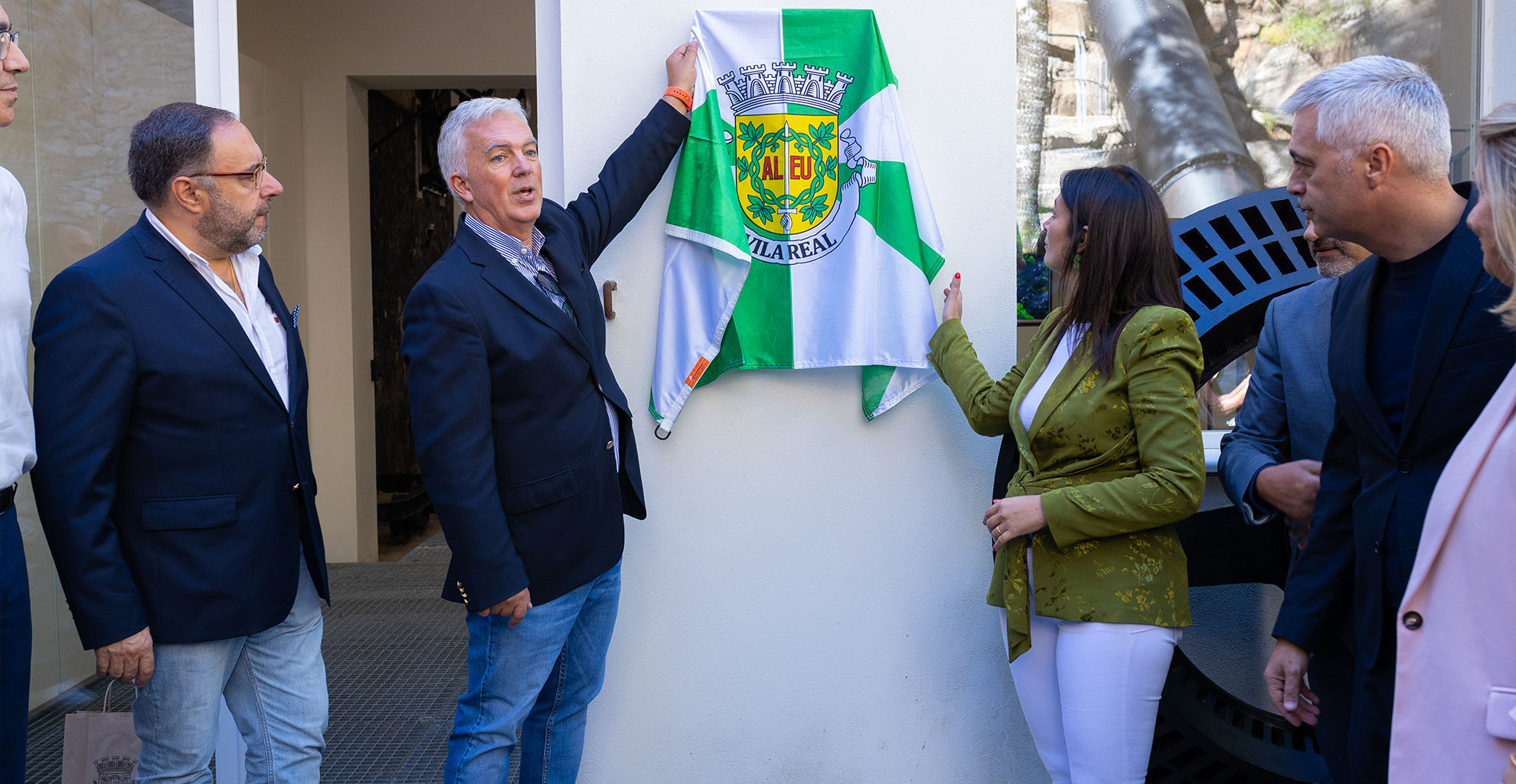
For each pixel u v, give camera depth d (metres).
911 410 2.34
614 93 2.27
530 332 1.83
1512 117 1.09
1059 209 1.84
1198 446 1.69
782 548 2.36
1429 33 2.84
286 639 1.89
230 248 1.76
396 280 5.81
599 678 2.17
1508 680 1.15
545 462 1.86
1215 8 2.92
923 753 2.41
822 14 2.24
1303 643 1.59
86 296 1.61
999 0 2.29
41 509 1.58
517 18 4.93
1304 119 1.50
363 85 5.08
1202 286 2.21
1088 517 1.71
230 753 2.31
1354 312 1.51
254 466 1.76
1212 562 2.12
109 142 2.56
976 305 2.34
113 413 1.60
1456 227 1.38
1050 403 1.78
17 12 2.57
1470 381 1.32
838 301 2.26
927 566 2.38
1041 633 1.88
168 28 2.44
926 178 2.32
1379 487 1.45
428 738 2.88
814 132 2.25
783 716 2.39
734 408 2.33
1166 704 2.11
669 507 2.34
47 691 2.66
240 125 1.76
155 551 1.68
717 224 2.20
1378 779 1.46
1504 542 1.15
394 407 5.81
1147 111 2.94
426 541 5.59
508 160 1.82
